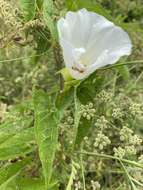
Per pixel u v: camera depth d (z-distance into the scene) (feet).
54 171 0.72
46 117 0.62
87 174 0.92
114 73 0.98
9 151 0.66
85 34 0.64
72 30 0.63
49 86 1.05
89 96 0.72
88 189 0.81
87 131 0.72
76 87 0.67
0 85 1.15
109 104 0.78
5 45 0.72
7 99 1.15
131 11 1.23
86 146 0.84
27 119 0.70
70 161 0.76
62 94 0.67
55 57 0.71
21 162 0.68
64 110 0.69
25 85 1.09
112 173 0.96
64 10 0.74
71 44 0.61
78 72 0.62
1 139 0.68
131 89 1.00
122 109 0.78
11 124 0.70
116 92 1.01
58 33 0.64
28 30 0.70
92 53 0.64
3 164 0.79
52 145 0.60
